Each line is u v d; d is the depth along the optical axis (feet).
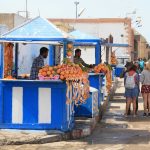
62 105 35.68
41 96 35.83
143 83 54.24
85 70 40.65
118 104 68.39
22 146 33.06
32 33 36.19
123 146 34.50
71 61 37.24
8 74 37.50
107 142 36.09
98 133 40.63
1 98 36.19
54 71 35.22
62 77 34.86
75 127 38.63
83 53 109.40
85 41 53.62
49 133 35.63
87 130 38.50
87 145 34.55
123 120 50.29
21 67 65.72
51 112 35.83
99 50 57.31
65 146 33.73
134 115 53.62
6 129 36.27
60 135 35.37
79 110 44.09
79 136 37.42
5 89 36.17
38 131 35.88
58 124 35.83
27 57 68.54
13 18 68.33
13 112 36.19
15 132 35.76
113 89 87.40
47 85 35.63
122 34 171.73
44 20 37.17
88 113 43.98
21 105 36.11
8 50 37.37
